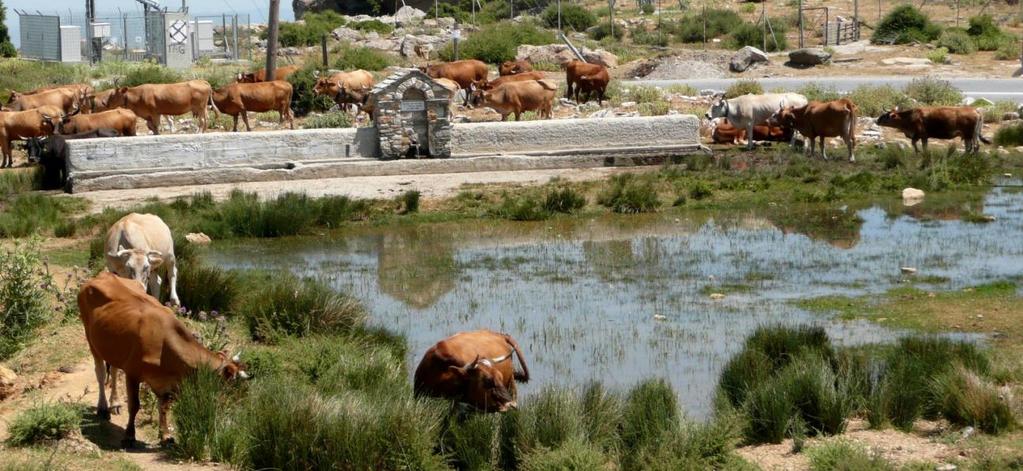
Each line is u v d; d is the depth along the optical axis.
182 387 9.38
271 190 23.41
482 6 68.56
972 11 59.94
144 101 27.91
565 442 9.48
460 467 9.62
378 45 50.03
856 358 11.80
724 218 21.03
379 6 68.94
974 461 9.34
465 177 24.75
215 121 30.92
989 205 21.50
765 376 11.20
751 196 22.72
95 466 8.79
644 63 44.41
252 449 9.18
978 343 12.83
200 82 28.53
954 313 14.12
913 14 49.72
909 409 10.48
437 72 35.41
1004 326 13.49
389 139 25.27
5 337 11.99
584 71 33.47
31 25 53.03
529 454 9.48
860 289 15.62
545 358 12.79
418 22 59.25
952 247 18.05
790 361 11.73
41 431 9.30
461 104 33.31
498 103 29.23
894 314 14.22
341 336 12.99
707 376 12.10
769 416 10.29
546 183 24.09
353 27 57.81
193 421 9.29
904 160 24.84
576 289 16.03
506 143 26.11
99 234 18.89
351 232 20.45
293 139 24.94
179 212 20.89
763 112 27.34
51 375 11.06
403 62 45.75
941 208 21.34
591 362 12.62
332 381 11.08
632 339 13.50
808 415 10.50
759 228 20.03
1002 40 48.00
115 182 23.61
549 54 46.34
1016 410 10.43
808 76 42.00
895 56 45.53
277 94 29.58
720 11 58.56
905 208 21.44
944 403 10.59
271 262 17.95
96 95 29.12
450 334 13.80
